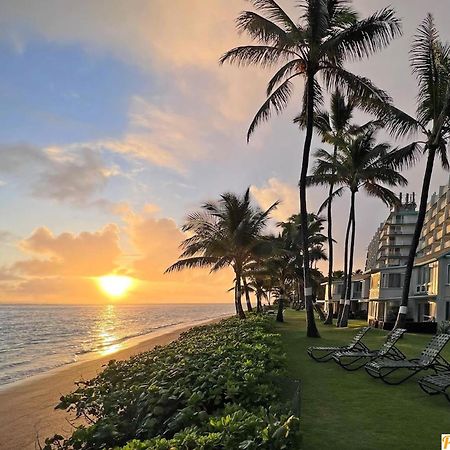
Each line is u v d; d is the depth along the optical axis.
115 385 7.29
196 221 30.22
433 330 29.02
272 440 4.12
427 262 34.94
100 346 34.34
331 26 20.11
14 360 26.69
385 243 97.94
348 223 32.28
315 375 10.98
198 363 7.78
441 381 8.59
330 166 30.66
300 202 20.41
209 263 30.56
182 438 4.30
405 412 7.69
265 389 6.34
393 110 21.34
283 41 19.38
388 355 13.05
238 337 13.57
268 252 29.89
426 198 21.55
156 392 5.96
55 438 5.65
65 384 17.45
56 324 68.81
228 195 29.53
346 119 32.31
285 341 18.34
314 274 50.31
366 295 50.59
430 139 20.84
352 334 22.59
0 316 97.75
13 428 10.94
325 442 6.22
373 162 30.88
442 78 20.75
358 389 9.44
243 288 43.16
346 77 20.38
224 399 6.32
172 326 59.81
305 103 21.88
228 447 4.09
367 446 6.08
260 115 21.69
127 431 5.58
